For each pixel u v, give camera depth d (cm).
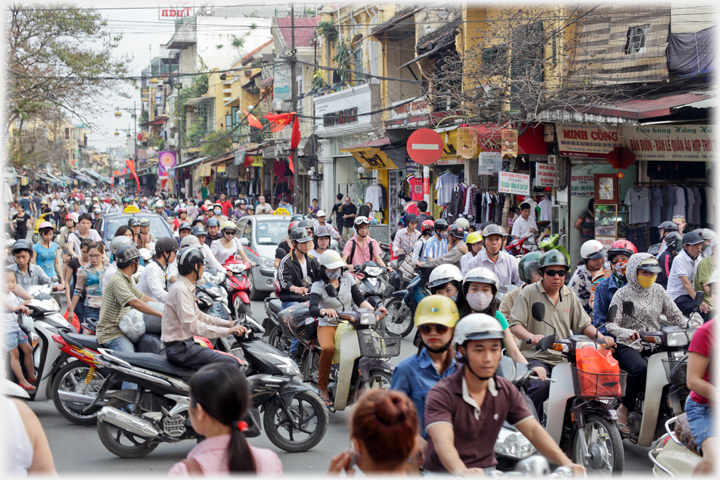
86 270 848
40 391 712
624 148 1352
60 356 688
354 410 260
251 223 1612
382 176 2669
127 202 3088
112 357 584
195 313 593
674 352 550
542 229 1548
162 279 746
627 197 1382
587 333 560
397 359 955
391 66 2602
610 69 1472
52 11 2173
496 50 1576
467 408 335
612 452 488
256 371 617
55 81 2238
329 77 3130
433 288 499
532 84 1366
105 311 657
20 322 710
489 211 1722
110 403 588
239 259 1159
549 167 1395
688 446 423
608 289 660
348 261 1092
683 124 1238
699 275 809
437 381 389
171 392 584
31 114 2378
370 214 2384
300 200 3612
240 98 4859
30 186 5278
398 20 2305
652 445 555
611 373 479
